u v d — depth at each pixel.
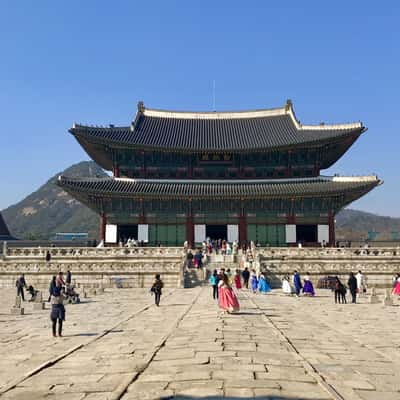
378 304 37.00
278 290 48.88
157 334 20.58
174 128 88.69
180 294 42.16
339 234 176.00
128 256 58.09
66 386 12.39
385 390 12.09
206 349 16.20
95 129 77.56
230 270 53.59
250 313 27.12
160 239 75.19
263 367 13.74
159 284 32.97
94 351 17.27
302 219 74.75
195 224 75.50
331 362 15.10
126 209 75.44
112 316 28.34
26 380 13.12
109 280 53.59
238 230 75.19
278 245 74.69
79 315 29.09
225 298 26.73
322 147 77.12
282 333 20.53
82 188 70.06
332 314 29.64
